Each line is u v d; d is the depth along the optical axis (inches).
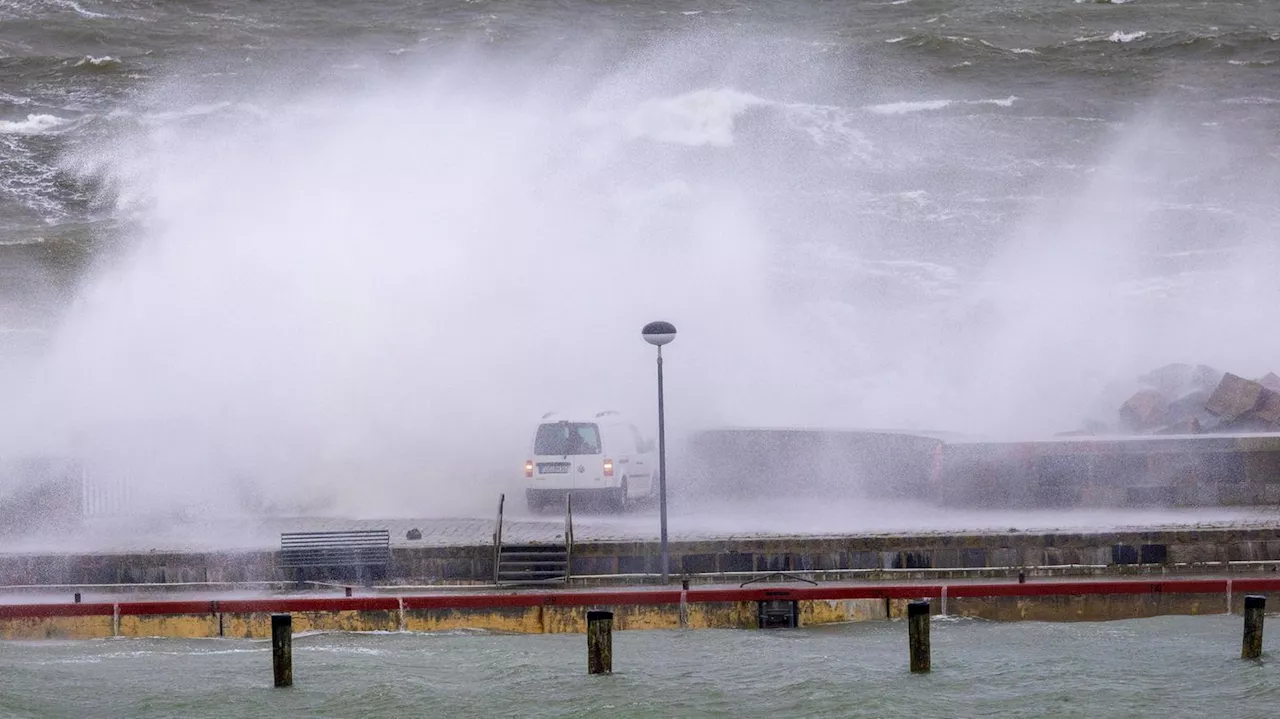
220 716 1972.2
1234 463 3181.6
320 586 2677.2
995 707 1951.3
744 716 1936.5
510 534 2947.8
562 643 2416.3
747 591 2507.4
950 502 3250.5
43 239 5826.8
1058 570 2615.7
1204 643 2295.8
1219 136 7071.9
